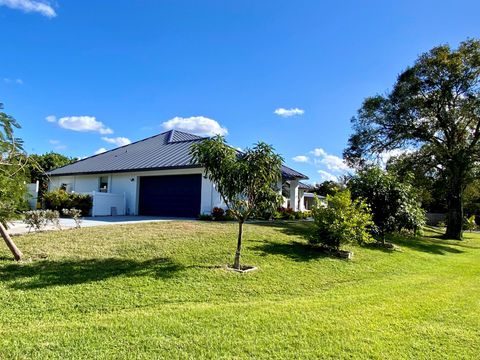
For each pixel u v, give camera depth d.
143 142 27.14
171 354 3.90
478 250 18.17
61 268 7.09
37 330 4.42
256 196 8.27
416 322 5.38
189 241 10.00
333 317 5.37
